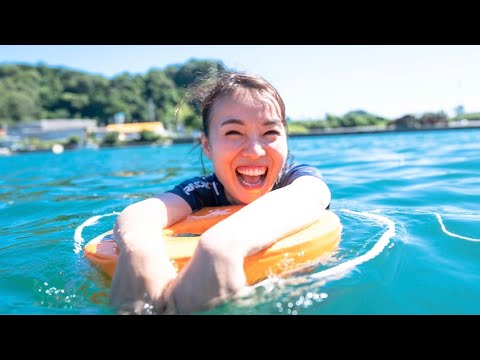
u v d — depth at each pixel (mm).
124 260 428
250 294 411
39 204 1183
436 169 1430
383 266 502
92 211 1022
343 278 466
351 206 904
